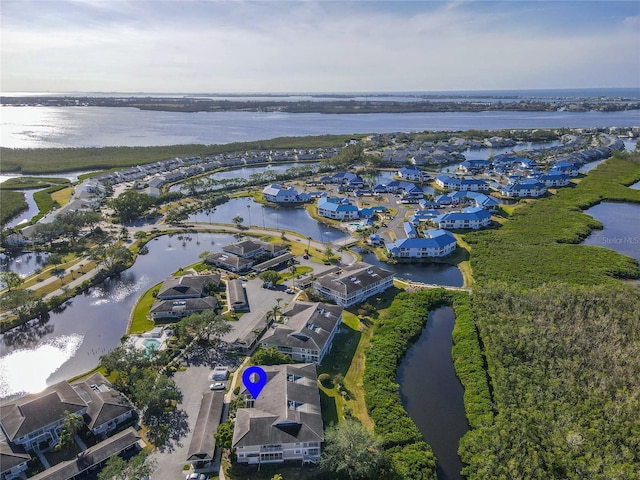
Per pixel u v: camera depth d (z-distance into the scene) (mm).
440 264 181250
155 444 90562
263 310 142625
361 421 95562
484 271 166000
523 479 77125
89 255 186750
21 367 119438
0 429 92312
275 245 192250
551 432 87812
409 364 117562
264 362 112188
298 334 118562
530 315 126562
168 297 149125
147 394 96438
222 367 114375
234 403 99938
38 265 186000
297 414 89500
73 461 82875
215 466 85625
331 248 195125
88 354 125000
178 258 191375
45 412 92312
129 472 76812
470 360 114125
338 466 81250
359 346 123812
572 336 115375
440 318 140250
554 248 185375
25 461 85000
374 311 140625
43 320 143000
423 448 87562
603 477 76375
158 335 129625
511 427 88750
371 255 191625
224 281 164500
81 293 160375
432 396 105625
